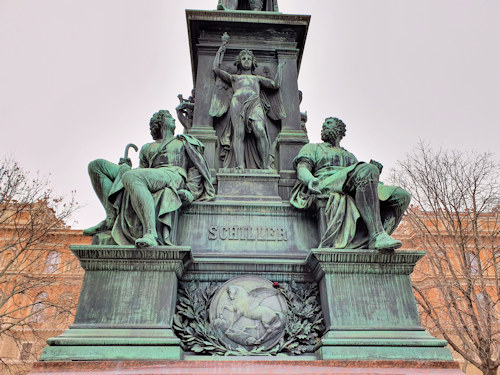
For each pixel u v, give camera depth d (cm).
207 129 580
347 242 409
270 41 681
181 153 496
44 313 2205
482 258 1812
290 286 414
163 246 382
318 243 454
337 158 518
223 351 366
